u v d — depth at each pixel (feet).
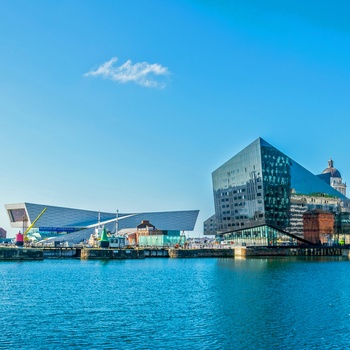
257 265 429.38
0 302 211.41
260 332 155.33
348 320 171.32
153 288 258.37
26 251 505.66
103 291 247.09
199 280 296.30
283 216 635.66
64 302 211.61
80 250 565.12
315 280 291.38
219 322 168.86
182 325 164.76
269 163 630.74
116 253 548.72
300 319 172.86
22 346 140.87
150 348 138.92
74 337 150.20
